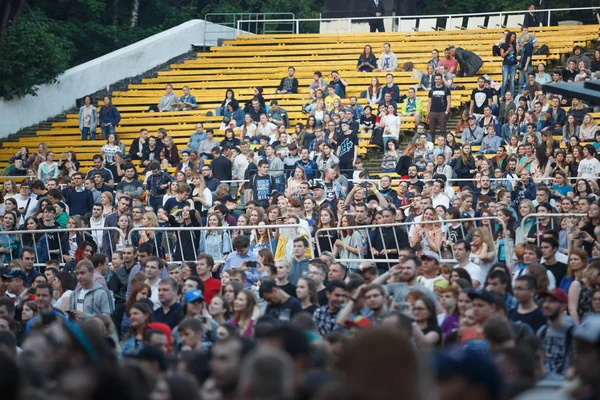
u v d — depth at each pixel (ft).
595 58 100.73
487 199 64.13
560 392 18.97
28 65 111.75
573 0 160.56
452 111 101.60
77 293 48.01
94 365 16.53
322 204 63.10
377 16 124.57
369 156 92.32
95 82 119.55
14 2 117.39
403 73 107.34
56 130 108.68
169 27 171.73
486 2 169.89
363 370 12.21
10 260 61.21
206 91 113.19
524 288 36.19
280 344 21.29
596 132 81.15
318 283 43.42
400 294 39.78
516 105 93.35
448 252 53.67
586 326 18.12
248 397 15.20
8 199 70.69
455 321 36.78
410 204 66.49
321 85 103.40
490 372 13.93
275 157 82.38
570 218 52.01
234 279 45.27
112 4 173.58
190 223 61.41
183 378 22.53
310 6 180.75
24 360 21.76
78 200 75.10
